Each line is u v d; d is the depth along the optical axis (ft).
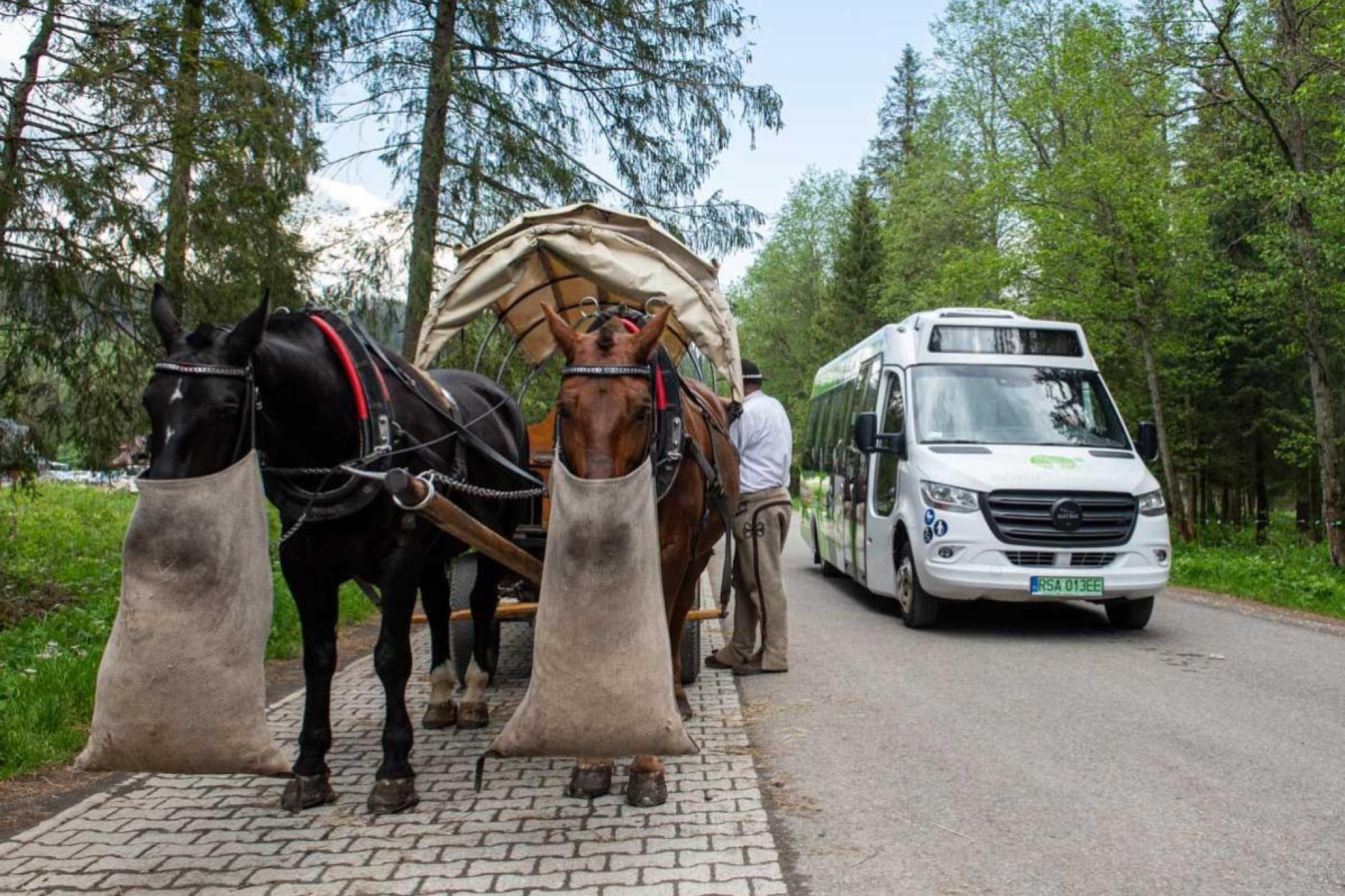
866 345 42.63
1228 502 98.73
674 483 15.92
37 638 25.53
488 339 23.02
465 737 19.34
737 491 21.91
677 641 20.13
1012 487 29.63
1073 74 64.08
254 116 28.30
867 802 15.34
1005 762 17.29
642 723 12.50
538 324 23.75
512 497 17.54
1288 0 49.98
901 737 18.98
